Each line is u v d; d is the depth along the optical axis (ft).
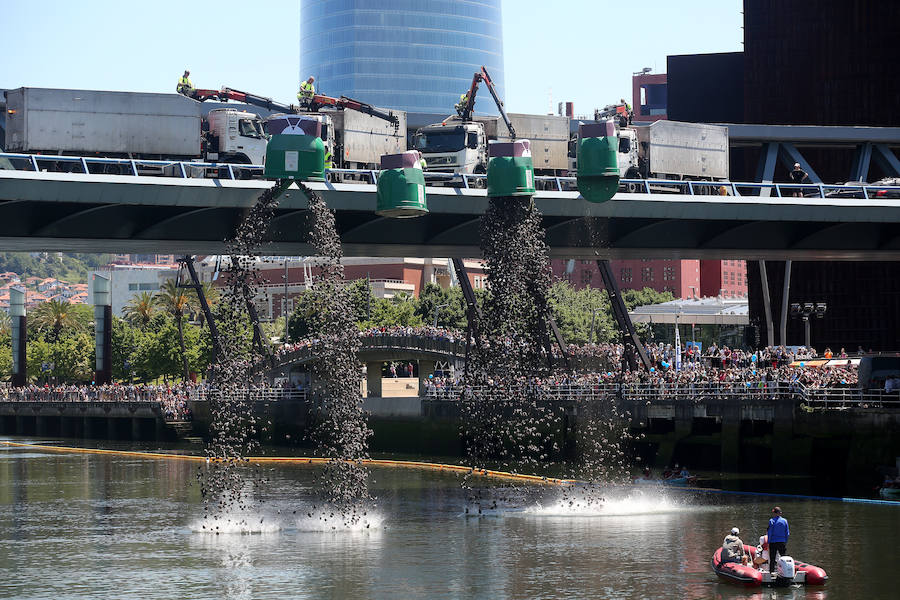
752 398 287.07
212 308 602.44
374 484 300.40
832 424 265.95
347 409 241.14
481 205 276.21
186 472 348.79
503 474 314.55
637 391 315.17
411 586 174.60
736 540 175.42
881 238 321.32
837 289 574.15
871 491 256.93
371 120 282.77
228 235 275.18
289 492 283.79
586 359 360.48
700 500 254.68
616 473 305.32
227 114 270.46
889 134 342.44
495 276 247.70
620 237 305.32
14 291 614.75
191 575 184.44
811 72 591.37
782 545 170.71
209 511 254.27
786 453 276.62
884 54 581.94
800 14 592.60
